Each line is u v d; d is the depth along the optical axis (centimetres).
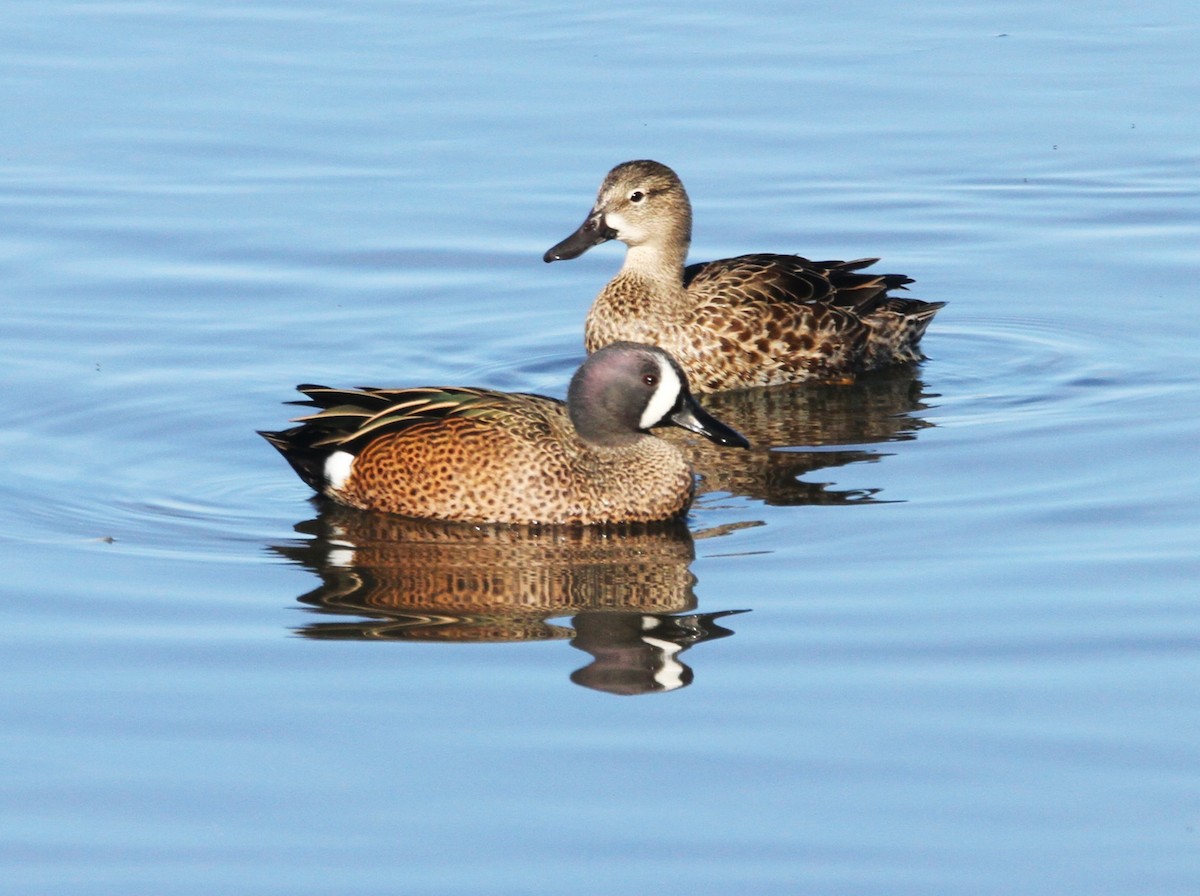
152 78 2373
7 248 1884
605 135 2223
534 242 1953
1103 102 2350
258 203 2022
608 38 2569
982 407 1577
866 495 1348
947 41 2581
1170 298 1844
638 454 1322
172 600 1149
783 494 1361
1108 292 1869
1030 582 1159
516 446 1310
